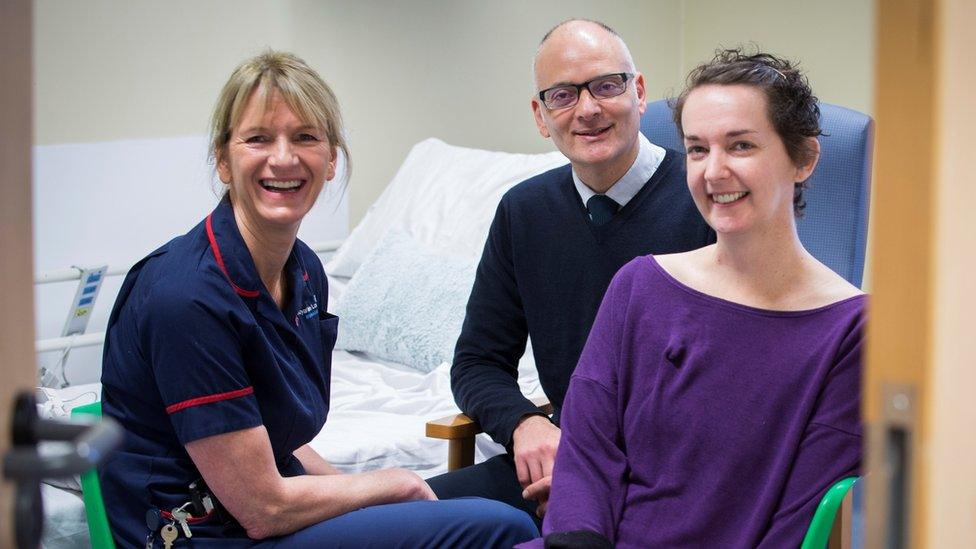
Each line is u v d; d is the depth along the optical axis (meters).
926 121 0.71
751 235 1.67
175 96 3.68
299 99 1.84
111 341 1.85
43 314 3.41
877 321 0.74
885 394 0.74
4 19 0.76
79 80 3.46
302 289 1.97
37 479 0.78
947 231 0.72
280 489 1.79
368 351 3.24
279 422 1.86
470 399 2.23
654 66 4.61
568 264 2.19
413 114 4.14
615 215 2.15
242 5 3.79
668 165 2.18
